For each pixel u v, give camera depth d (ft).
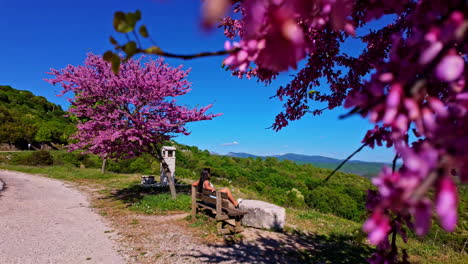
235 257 14.48
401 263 3.36
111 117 27.43
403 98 1.80
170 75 29.73
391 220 3.18
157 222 21.22
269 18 1.36
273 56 1.36
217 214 18.49
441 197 1.27
